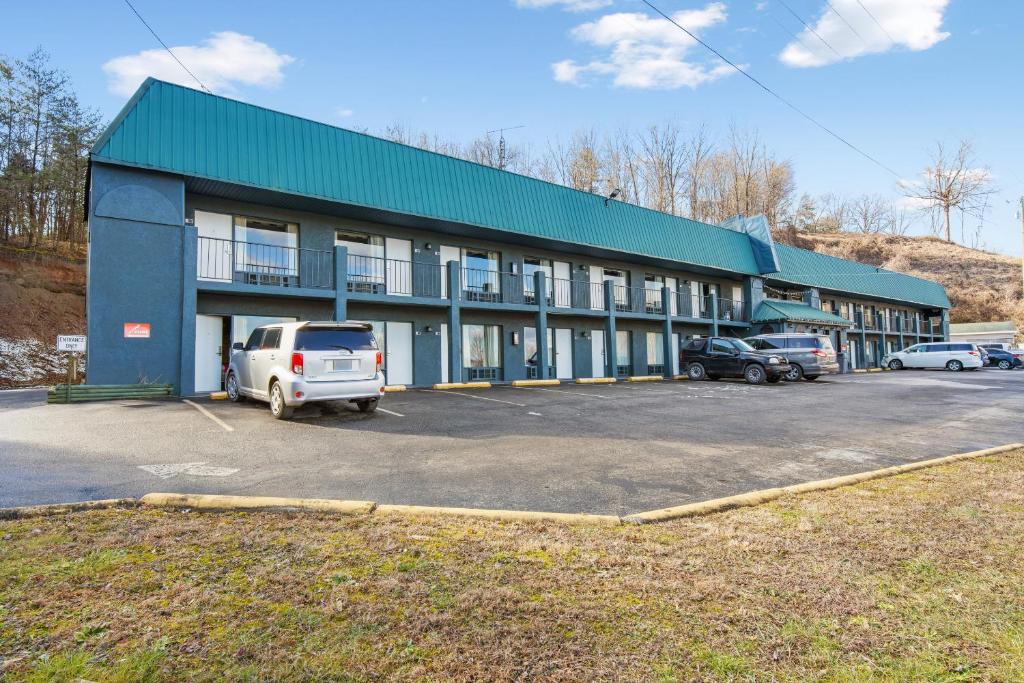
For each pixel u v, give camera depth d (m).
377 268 17.72
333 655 2.45
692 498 5.20
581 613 2.87
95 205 12.24
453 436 8.27
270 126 14.60
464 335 19.73
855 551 3.75
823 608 2.95
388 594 3.01
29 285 27.45
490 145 48.88
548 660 2.46
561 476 5.91
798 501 5.00
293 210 15.95
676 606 2.96
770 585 3.22
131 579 3.12
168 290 12.95
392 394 14.77
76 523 3.99
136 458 6.33
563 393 15.62
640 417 10.77
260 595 2.96
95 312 12.12
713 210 56.69
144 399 12.30
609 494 5.27
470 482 5.60
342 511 4.40
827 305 35.75
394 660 2.43
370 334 10.19
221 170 13.47
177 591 2.99
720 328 29.41
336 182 15.34
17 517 4.09
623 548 3.76
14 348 23.86
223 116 13.91
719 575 3.35
